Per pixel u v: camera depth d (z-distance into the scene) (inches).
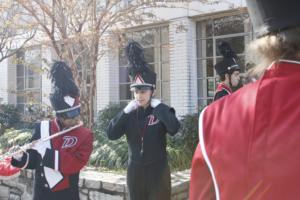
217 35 364.5
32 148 130.8
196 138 280.5
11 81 530.9
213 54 366.9
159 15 380.2
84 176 204.4
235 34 352.5
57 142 130.7
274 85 40.6
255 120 40.0
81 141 132.5
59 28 265.7
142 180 155.6
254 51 44.1
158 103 156.5
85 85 274.1
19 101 521.0
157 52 396.5
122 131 162.1
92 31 262.7
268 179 37.3
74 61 266.2
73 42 263.7
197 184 43.3
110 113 364.5
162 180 155.0
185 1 310.7
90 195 198.8
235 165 39.8
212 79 366.9
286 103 39.1
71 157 128.8
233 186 39.5
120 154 238.1
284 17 39.6
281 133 38.0
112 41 283.3
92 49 270.5
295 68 40.3
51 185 128.6
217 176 41.1
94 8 263.7
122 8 283.0
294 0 39.1
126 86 426.0
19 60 315.9
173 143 269.3
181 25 344.8
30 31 335.0
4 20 302.0
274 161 37.4
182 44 370.0
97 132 285.0
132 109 162.1
